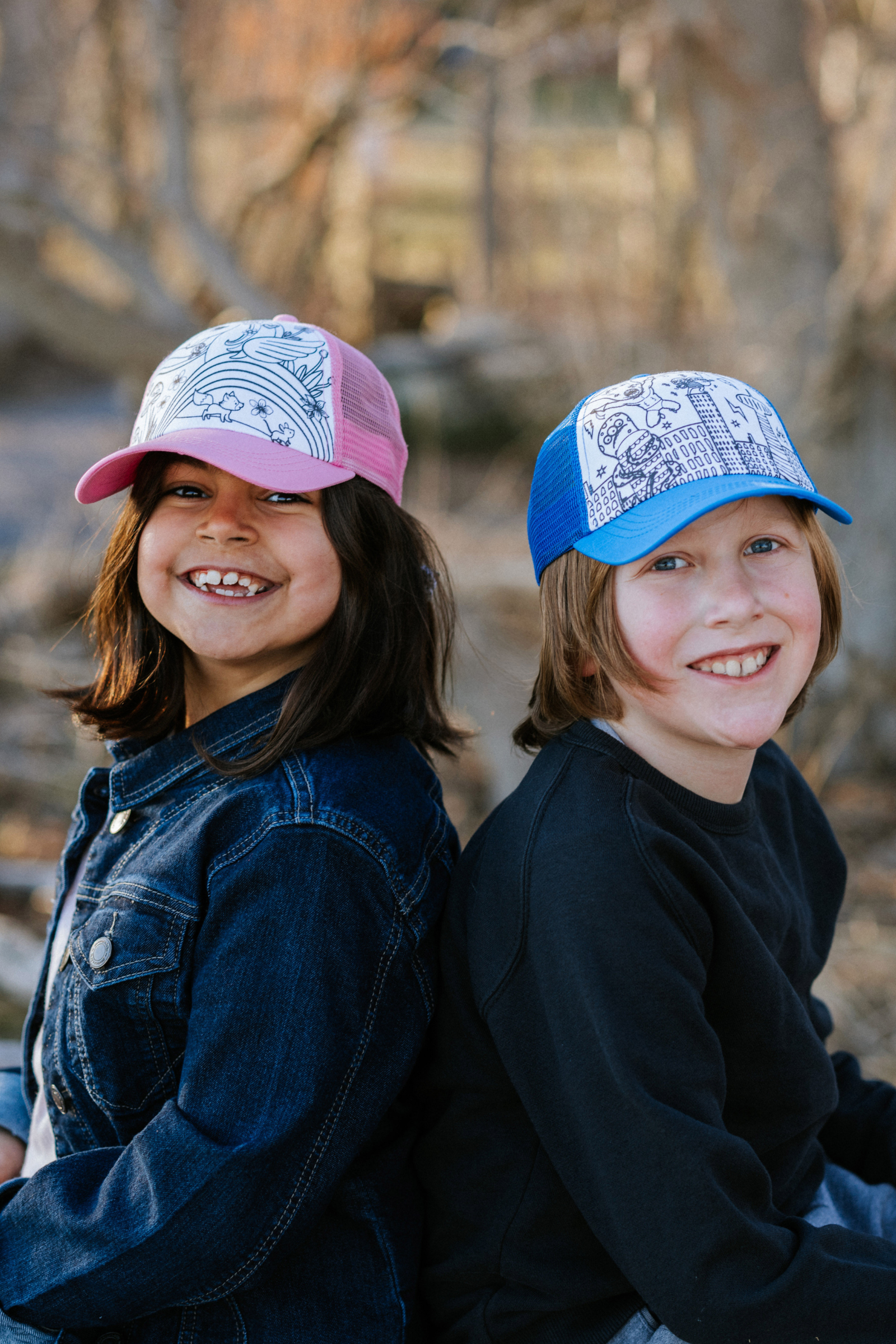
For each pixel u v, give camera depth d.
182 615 1.48
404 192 9.48
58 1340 1.33
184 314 4.69
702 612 1.31
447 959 1.41
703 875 1.30
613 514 1.33
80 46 4.70
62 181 4.64
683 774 1.39
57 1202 1.33
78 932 1.46
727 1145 1.19
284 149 4.84
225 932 1.34
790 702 1.38
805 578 1.36
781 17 4.06
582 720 1.41
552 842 1.31
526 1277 1.35
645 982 1.23
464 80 5.17
